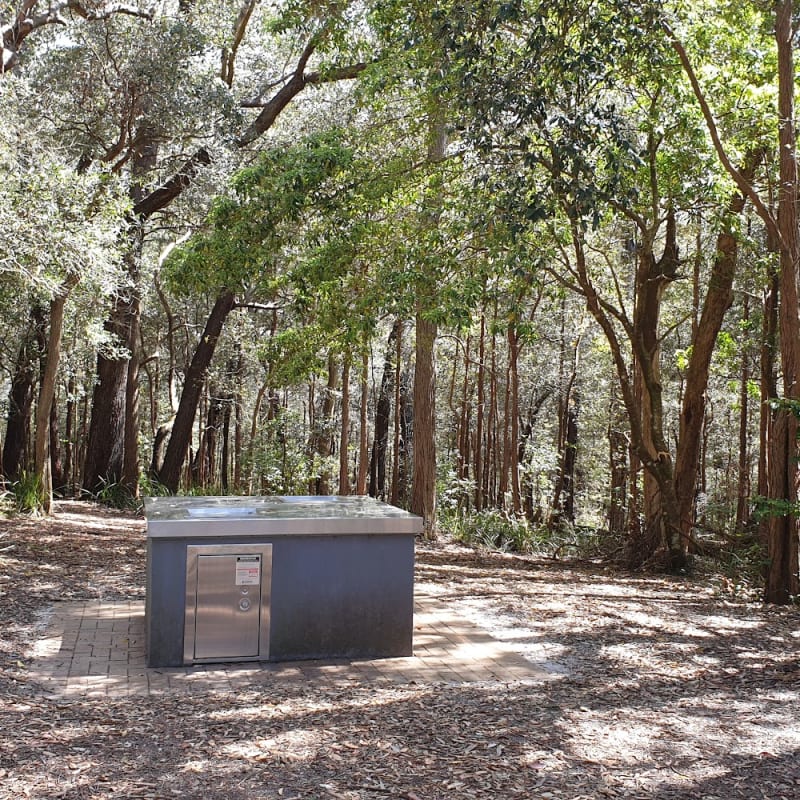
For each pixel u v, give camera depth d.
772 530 10.19
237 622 6.52
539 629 7.94
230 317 27.11
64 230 10.40
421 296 9.88
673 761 4.56
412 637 7.06
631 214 11.61
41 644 6.83
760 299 15.24
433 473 16.16
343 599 6.72
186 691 5.71
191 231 20.11
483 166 9.47
